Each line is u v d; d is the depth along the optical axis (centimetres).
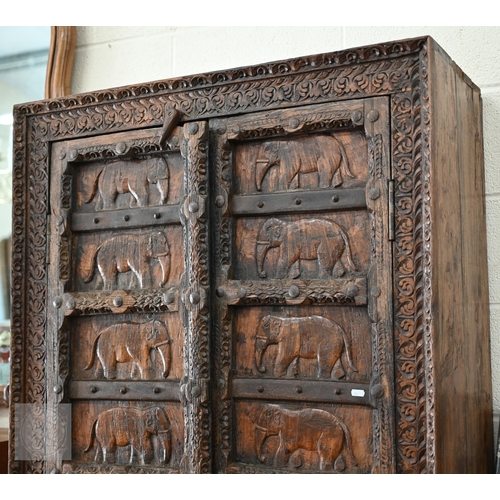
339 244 140
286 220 145
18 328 165
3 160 203
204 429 144
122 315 158
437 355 127
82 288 162
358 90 138
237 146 150
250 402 145
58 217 163
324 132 143
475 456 145
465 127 148
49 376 162
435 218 128
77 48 202
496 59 162
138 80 196
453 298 136
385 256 133
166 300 150
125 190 160
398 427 130
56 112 166
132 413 154
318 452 138
